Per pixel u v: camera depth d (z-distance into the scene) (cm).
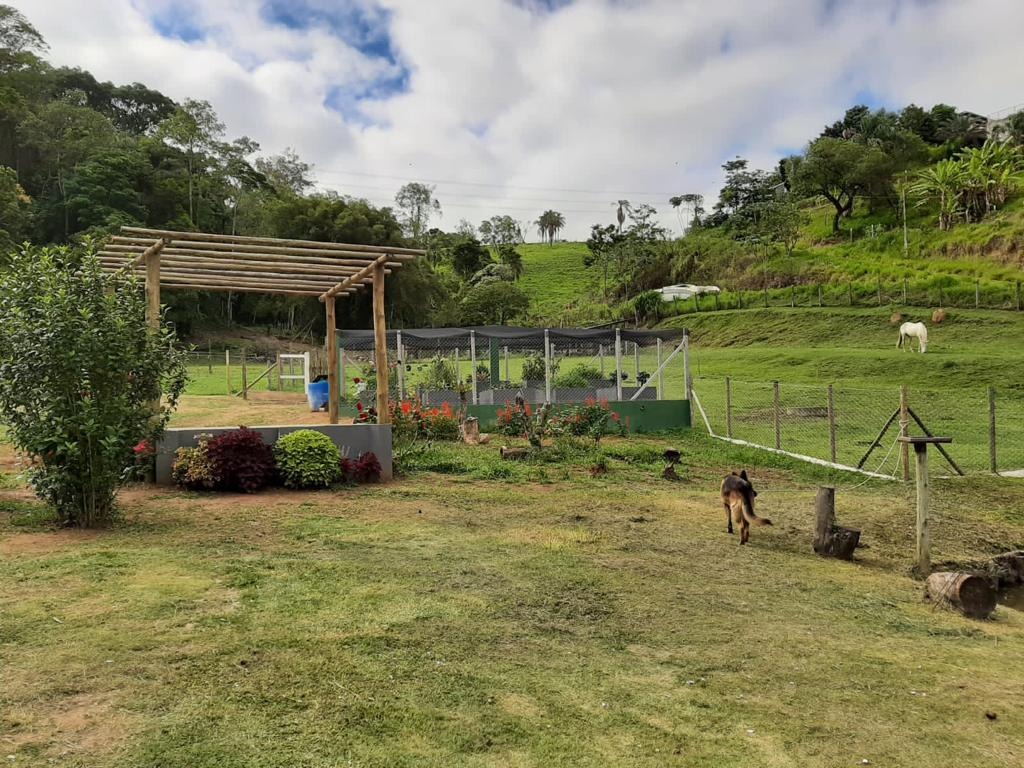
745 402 2070
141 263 927
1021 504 923
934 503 924
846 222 6131
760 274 5416
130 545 575
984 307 3394
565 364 2414
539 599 488
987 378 2233
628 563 597
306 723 298
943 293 3616
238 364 3741
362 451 952
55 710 296
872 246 5288
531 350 1978
